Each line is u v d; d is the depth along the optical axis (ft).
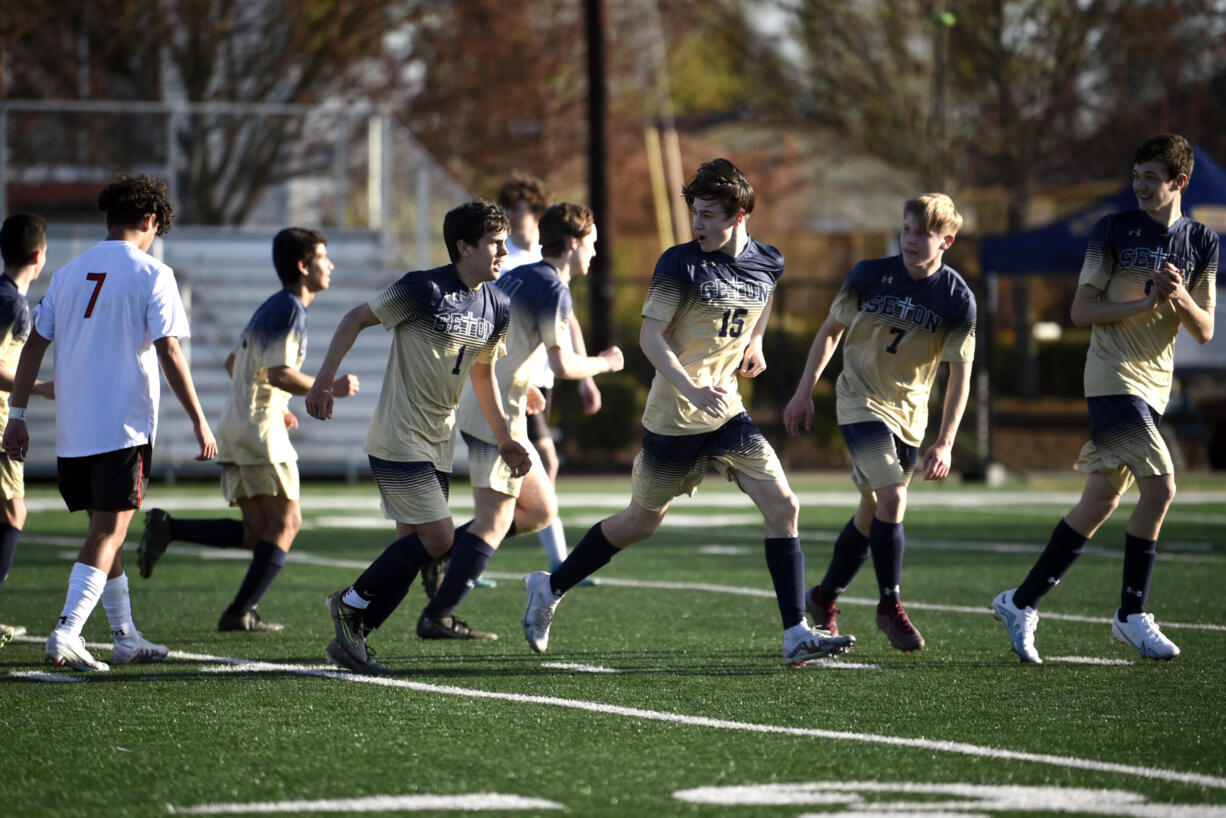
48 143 240.53
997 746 53.21
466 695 63.21
